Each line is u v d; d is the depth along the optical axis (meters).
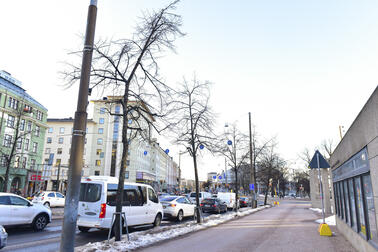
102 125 66.12
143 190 12.52
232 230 12.05
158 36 9.53
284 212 23.38
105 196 10.31
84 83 5.70
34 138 44.50
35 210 11.35
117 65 9.49
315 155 11.55
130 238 9.16
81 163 5.38
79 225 10.32
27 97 41.75
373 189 5.75
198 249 8.04
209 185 102.06
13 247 8.38
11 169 38.50
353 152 7.63
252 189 26.47
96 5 6.15
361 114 6.54
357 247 7.78
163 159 113.56
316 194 29.48
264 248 8.24
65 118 70.69
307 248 8.23
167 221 16.55
